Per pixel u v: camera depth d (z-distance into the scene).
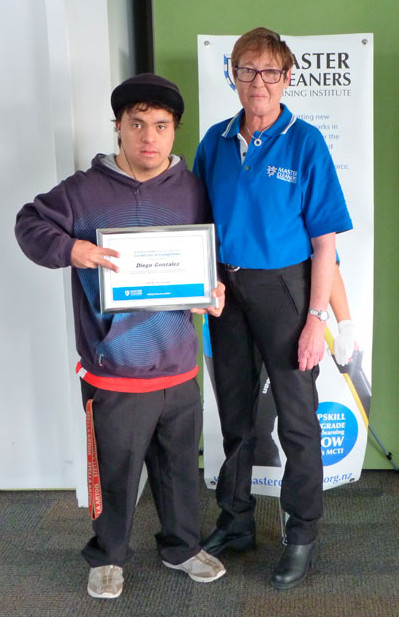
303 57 2.39
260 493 2.62
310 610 2.01
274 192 1.92
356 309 2.53
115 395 1.95
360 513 2.59
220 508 2.51
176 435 2.05
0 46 2.41
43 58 2.41
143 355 1.91
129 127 1.81
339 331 2.39
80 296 1.95
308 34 2.55
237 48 1.87
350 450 2.61
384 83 2.59
